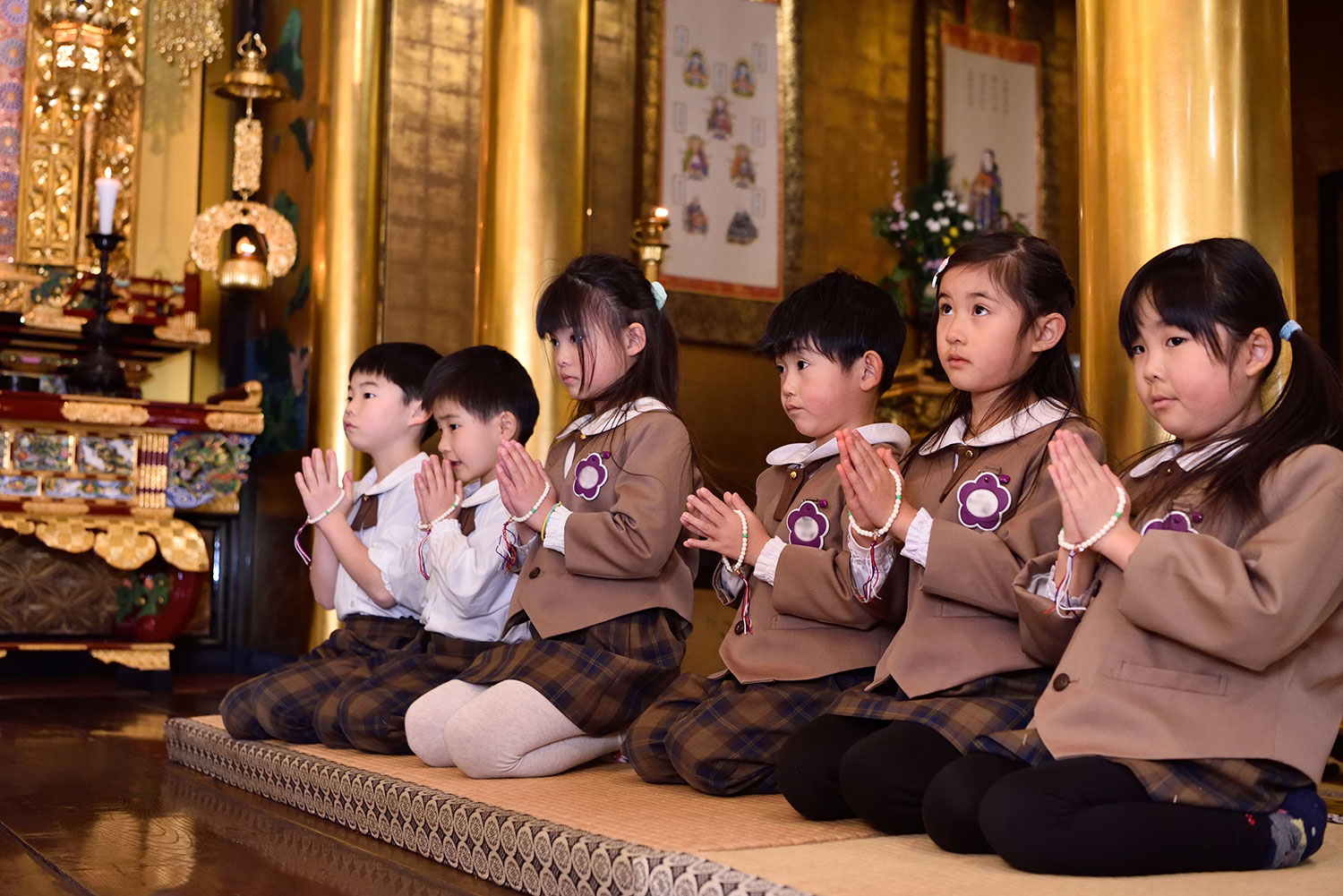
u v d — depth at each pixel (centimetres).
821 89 818
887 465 210
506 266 545
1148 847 164
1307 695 173
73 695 520
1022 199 864
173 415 562
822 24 820
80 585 621
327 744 286
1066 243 877
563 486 266
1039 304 214
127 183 657
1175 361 183
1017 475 210
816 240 808
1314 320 856
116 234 592
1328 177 857
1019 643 203
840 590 224
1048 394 218
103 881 188
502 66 555
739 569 239
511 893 188
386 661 302
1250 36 310
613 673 248
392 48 684
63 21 635
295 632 627
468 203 697
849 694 212
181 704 483
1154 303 184
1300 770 169
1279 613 162
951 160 824
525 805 212
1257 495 175
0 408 523
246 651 676
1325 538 165
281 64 687
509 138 551
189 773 309
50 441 542
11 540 608
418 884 192
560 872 179
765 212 784
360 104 633
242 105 700
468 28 705
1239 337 181
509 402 291
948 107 844
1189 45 310
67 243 635
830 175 816
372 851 218
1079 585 183
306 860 209
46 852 209
